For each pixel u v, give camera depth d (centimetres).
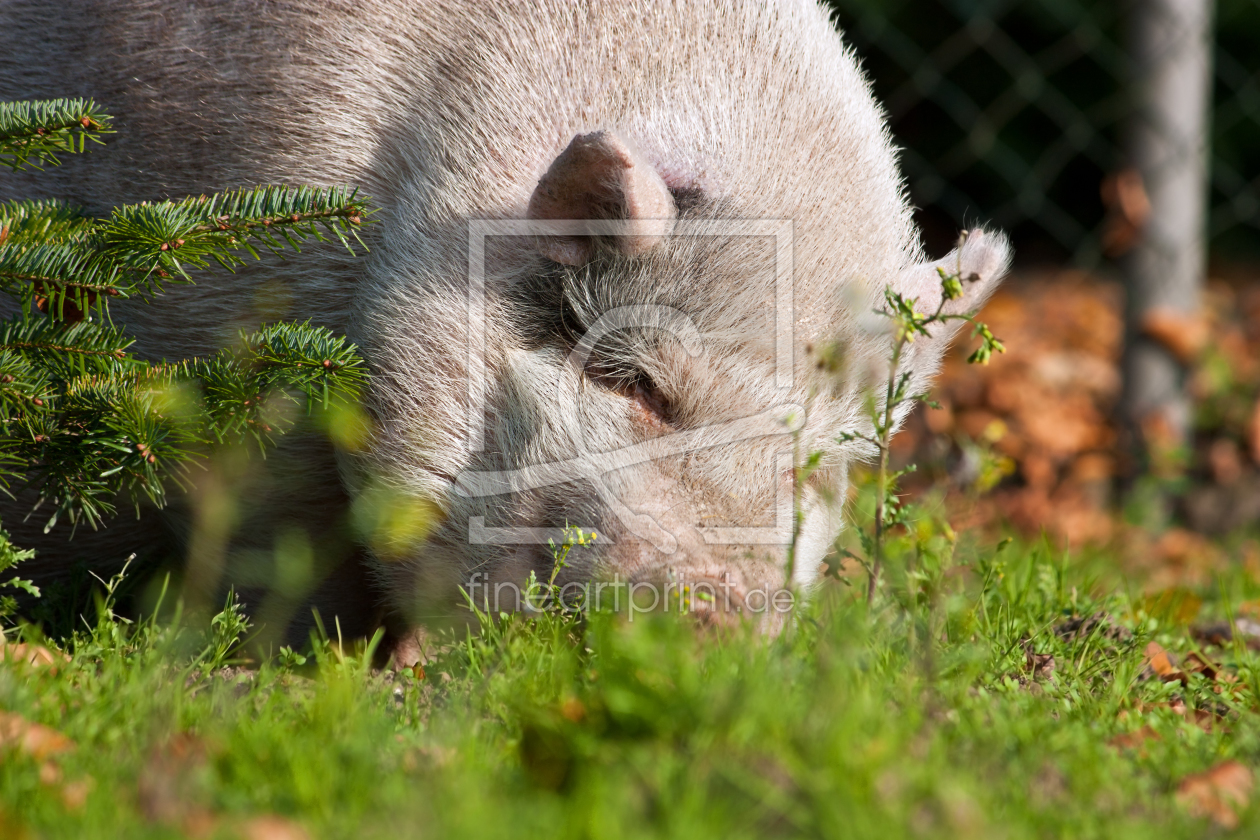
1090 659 637
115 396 584
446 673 580
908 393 699
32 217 604
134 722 468
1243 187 2348
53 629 654
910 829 393
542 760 439
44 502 693
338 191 602
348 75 672
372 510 651
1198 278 1403
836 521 696
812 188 666
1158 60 1356
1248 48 2284
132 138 682
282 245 665
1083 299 2027
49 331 591
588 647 560
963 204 2330
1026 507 1317
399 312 643
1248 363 1622
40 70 703
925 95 2044
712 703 432
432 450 640
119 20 689
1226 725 586
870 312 664
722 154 652
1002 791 438
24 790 408
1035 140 2303
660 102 661
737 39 687
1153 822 439
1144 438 1337
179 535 709
